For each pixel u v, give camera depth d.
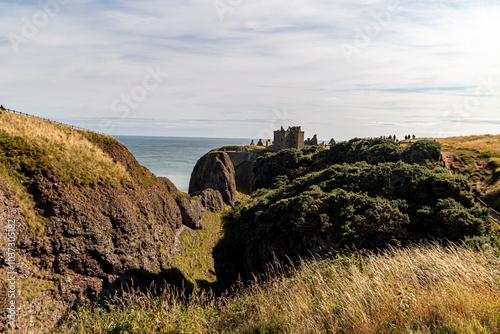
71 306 21.25
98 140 34.47
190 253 39.44
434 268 9.45
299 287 10.80
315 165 81.56
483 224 31.09
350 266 11.16
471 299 7.11
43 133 27.73
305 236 40.88
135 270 26.70
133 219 28.73
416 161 52.28
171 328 9.47
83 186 26.14
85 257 23.56
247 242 49.44
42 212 22.62
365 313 7.55
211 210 61.28
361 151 70.06
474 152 53.16
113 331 9.89
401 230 36.06
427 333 6.33
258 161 96.81
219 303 13.94
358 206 40.62
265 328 8.65
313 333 7.46
